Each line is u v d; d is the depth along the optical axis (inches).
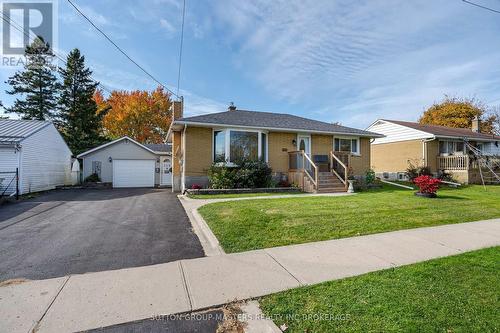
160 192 604.4
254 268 157.9
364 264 162.7
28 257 178.5
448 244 201.8
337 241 207.5
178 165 628.1
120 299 123.0
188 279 144.0
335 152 599.2
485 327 100.2
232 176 496.7
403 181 763.4
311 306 115.6
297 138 604.4
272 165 579.2
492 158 769.6
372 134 651.5
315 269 155.6
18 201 442.3
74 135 1087.6
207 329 102.9
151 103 1441.9
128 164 870.4
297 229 231.9
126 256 180.5
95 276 148.3
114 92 1430.9
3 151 542.6
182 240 216.8
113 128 1397.6
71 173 854.5
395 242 205.9
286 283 138.1
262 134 571.2
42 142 650.8
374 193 488.4
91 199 463.5
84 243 208.8
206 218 270.1
